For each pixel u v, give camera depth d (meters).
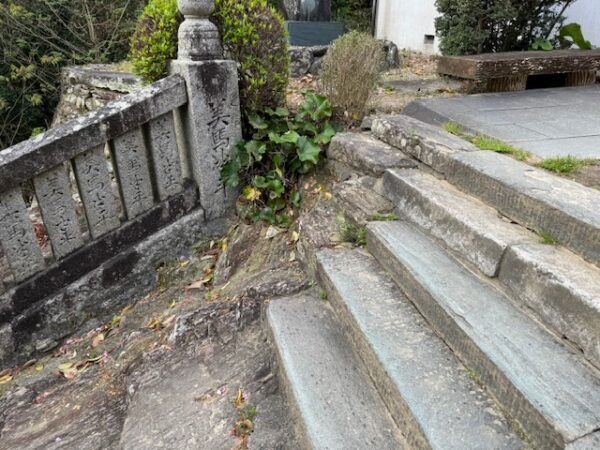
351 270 2.38
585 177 2.27
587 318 1.49
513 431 1.43
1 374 2.91
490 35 5.16
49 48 7.90
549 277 1.64
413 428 1.52
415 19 7.89
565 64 4.46
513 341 1.60
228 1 3.14
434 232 2.35
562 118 3.48
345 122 3.61
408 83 4.89
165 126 3.17
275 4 7.10
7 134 7.96
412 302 2.08
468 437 1.41
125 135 3.03
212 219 3.54
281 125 3.47
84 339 3.10
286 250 3.08
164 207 3.33
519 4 4.90
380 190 2.88
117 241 3.19
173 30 3.20
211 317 2.61
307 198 3.31
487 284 1.95
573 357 1.52
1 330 2.85
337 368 1.95
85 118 2.85
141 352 2.67
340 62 3.52
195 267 3.39
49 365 2.94
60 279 3.01
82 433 2.22
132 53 3.41
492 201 2.25
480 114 3.59
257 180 3.33
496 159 2.52
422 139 2.85
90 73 5.75
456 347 1.74
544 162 2.44
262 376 2.19
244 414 1.99
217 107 3.25
